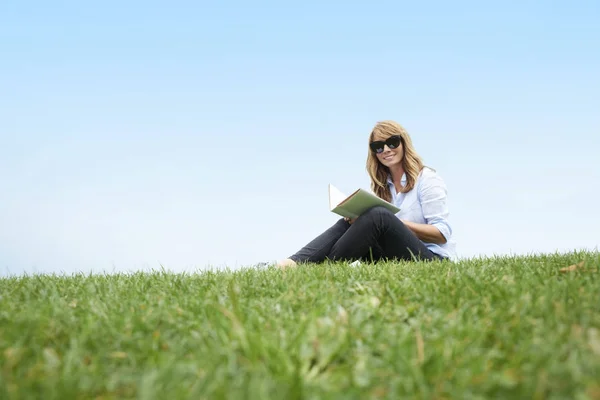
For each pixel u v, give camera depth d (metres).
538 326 1.65
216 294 2.38
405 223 4.73
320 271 3.18
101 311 2.09
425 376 1.29
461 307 2.02
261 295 2.57
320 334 1.56
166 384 1.23
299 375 1.21
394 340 1.53
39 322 1.84
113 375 1.33
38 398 1.19
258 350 1.41
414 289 2.41
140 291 2.69
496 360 1.39
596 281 2.28
